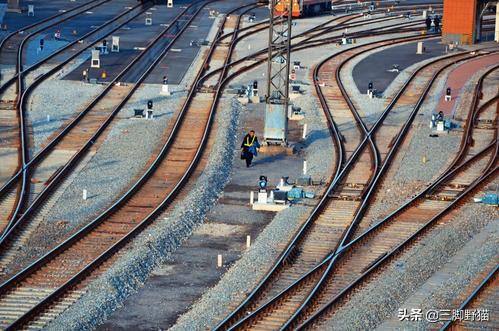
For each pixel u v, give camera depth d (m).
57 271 80.50
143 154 117.38
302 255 85.69
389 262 83.56
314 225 93.50
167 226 90.56
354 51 197.38
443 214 96.62
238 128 133.25
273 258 84.50
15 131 126.00
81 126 130.00
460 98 154.38
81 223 92.56
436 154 120.62
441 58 189.88
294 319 70.94
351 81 166.50
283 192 99.94
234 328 68.94
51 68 167.75
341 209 98.38
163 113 139.12
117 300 75.31
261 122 137.38
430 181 108.69
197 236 91.25
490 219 96.00
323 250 86.88
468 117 140.88
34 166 110.94
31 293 76.06
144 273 81.06
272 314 72.69
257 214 98.38
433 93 158.25
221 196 103.94
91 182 105.88
